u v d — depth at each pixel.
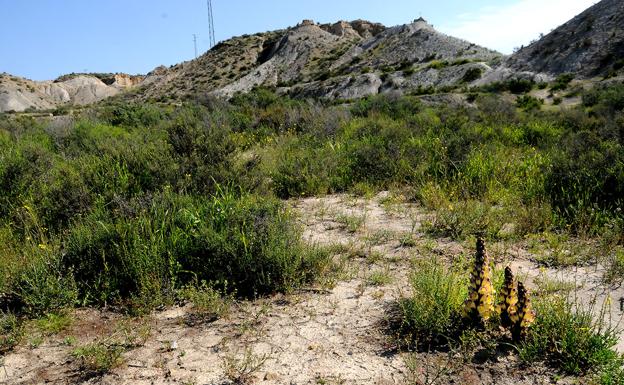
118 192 6.44
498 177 8.48
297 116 16.08
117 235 4.89
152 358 3.45
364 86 68.25
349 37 130.50
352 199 8.15
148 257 4.60
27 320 4.02
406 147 10.30
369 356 3.43
